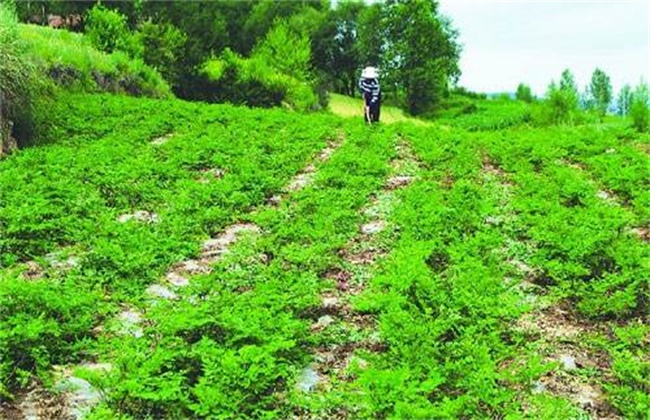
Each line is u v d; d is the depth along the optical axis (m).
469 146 21.05
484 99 120.69
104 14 42.12
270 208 14.24
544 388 7.33
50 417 6.70
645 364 7.38
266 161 18.09
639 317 9.20
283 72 64.31
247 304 8.45
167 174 16.38
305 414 6.81
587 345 8.38
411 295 9.02
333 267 10.95
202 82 46.69
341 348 8.28
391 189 16.16
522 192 15.05
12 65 19.16
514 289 10.09
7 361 7.34
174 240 11.63
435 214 12.39
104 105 25.83
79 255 10.90
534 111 41.03
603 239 10.45
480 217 12.66
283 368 7.18
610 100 90.12
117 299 9.47
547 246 11.06
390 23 92.44
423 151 19.83
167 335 7.61
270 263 10.73
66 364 7.76
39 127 20.05
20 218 11.53
